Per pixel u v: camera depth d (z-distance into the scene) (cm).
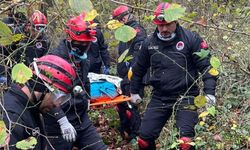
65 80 284
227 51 538
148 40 448
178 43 432
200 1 616
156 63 444
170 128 446
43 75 278
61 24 278
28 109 285
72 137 375
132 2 468
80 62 401
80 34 371
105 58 612
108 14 473
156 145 518
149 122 456
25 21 317
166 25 421
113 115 630
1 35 204
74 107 392
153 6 471
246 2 643
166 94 449
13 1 300
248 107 560
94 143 408
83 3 177
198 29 552
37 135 296
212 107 352
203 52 311
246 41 585
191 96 420
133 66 475
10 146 260
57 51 387
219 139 468
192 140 437
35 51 371
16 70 194
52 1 276
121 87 544
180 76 437
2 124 210
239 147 484
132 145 549
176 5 186
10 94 280
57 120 371
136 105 557
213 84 426
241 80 574
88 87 422
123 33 188
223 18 600
